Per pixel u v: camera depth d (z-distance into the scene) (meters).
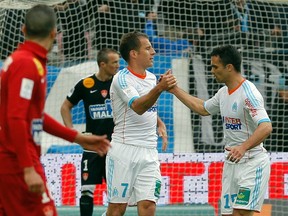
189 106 25.89
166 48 39.16
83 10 39.25
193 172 35.94
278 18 40.38
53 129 18.11
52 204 17.61
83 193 31.45
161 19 39.91
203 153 36.06
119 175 26.14
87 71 37.72
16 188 17.16
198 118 37.62
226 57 24.34
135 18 39.69
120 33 39.47
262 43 39.97
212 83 38.25
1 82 16.91
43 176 17.36
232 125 24.67
